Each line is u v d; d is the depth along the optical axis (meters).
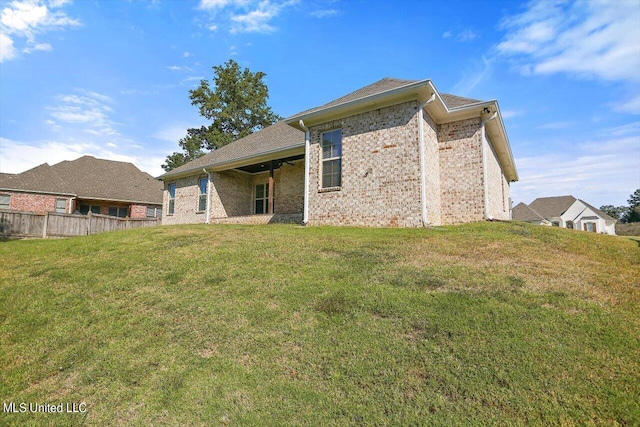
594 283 4.96
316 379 3.19
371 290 4.81
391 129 10.06
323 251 7.04
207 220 17.16
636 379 2.84
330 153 11.45
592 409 2.58
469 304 4.22
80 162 29.69
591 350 3.24
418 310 4.15
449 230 8.81
